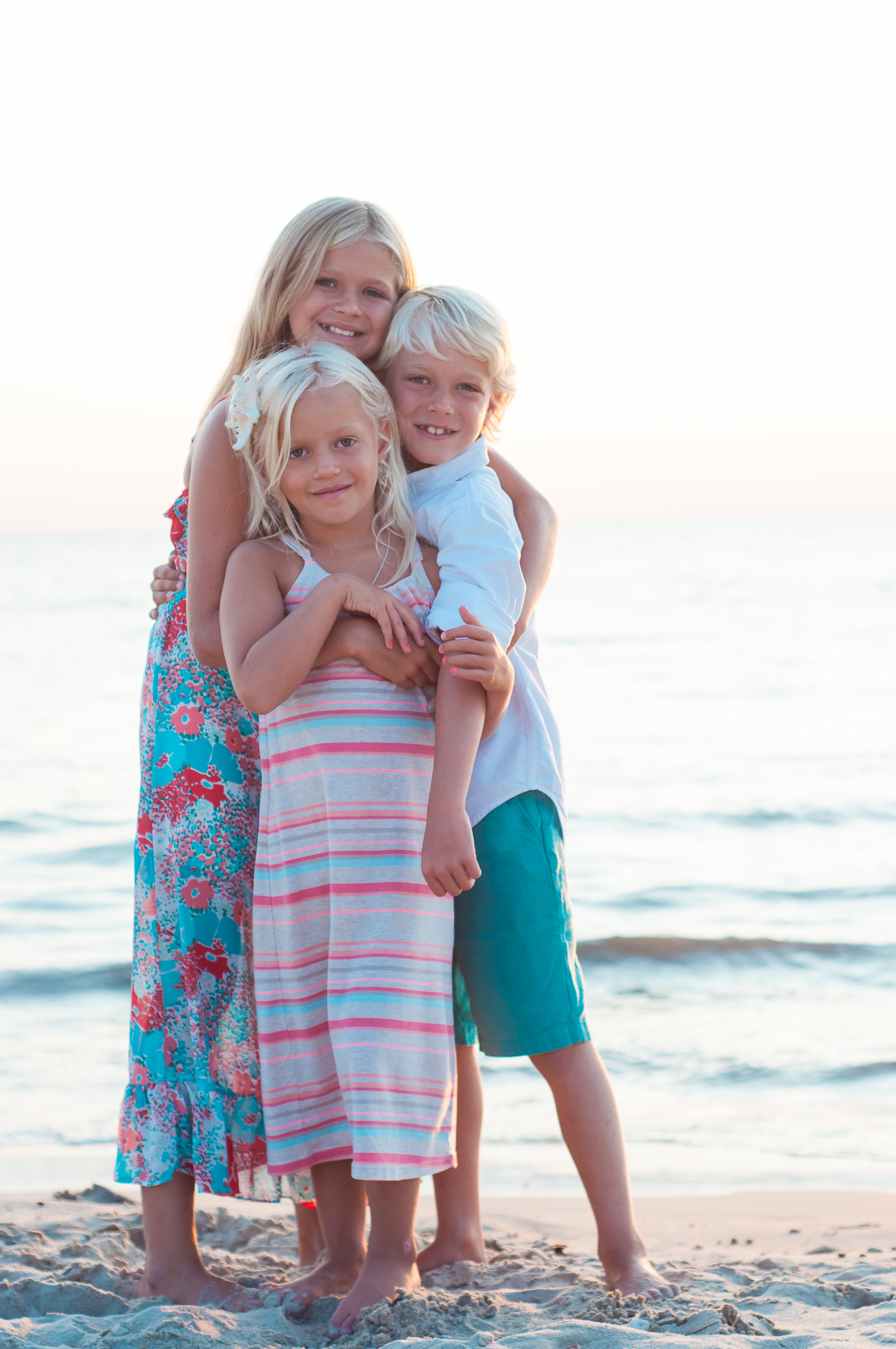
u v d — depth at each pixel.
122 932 9.38
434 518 2.46
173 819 2.56
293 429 2.30
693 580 64.06
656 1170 4.70
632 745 20.08
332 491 2.32
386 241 2.70
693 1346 2.03
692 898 10.61
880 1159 4.79
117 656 34.28
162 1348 2.09
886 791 16.03
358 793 2.31
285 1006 2.38
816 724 22.11
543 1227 3.86
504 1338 2.06
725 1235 3.78
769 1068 6.07
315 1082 2.37
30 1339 2.18
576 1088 2.48
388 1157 2.25
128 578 75.38
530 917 2.46
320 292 2.67
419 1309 2.18
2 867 11.96
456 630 2.24
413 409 2.57
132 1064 2.59
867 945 8.66
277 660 2.21
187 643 2.60
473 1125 2.92
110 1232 3.42
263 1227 3.56
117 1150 2.59
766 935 9.18
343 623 2.31
